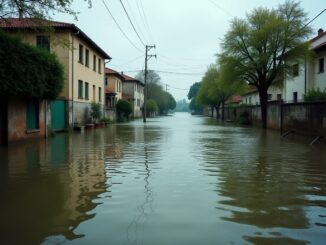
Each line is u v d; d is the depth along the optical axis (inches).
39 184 313.4
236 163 433.1
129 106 1969.7
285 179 338.0
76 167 400.8
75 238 187.9
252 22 1266.0
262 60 1213.1
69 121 1019.9
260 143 687.7
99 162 437.7
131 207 243.1
